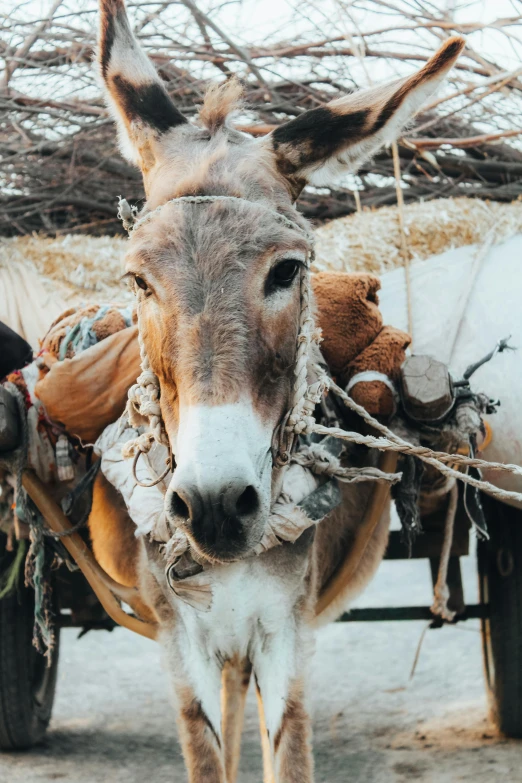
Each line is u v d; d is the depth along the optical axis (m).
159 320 2.03
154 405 2.19
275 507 2.29
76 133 4.14
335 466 2.47
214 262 1.98
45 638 2.95
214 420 1.88
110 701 4.58
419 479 2.87
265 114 4.29
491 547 3.54
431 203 3.72
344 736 3.85
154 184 2.22
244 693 2.74
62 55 4.13
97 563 2.80
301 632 2.43
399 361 2.84
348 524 2.94
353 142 2.27
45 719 3.85
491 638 3.57
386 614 3.69
